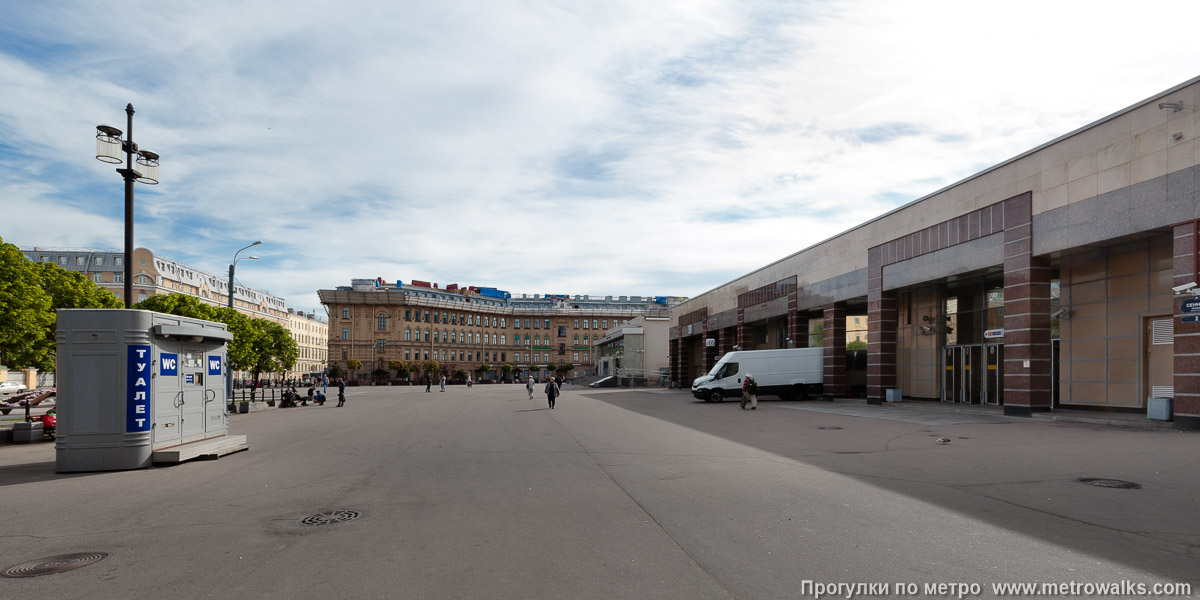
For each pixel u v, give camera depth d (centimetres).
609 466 1088
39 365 4006
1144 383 1855
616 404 3167
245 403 2983
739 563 536
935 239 2498
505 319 12212
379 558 572
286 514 758
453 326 11475
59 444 1132
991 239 2188
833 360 3272
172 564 570
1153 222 1608
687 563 539
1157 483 846
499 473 1030
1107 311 1973
